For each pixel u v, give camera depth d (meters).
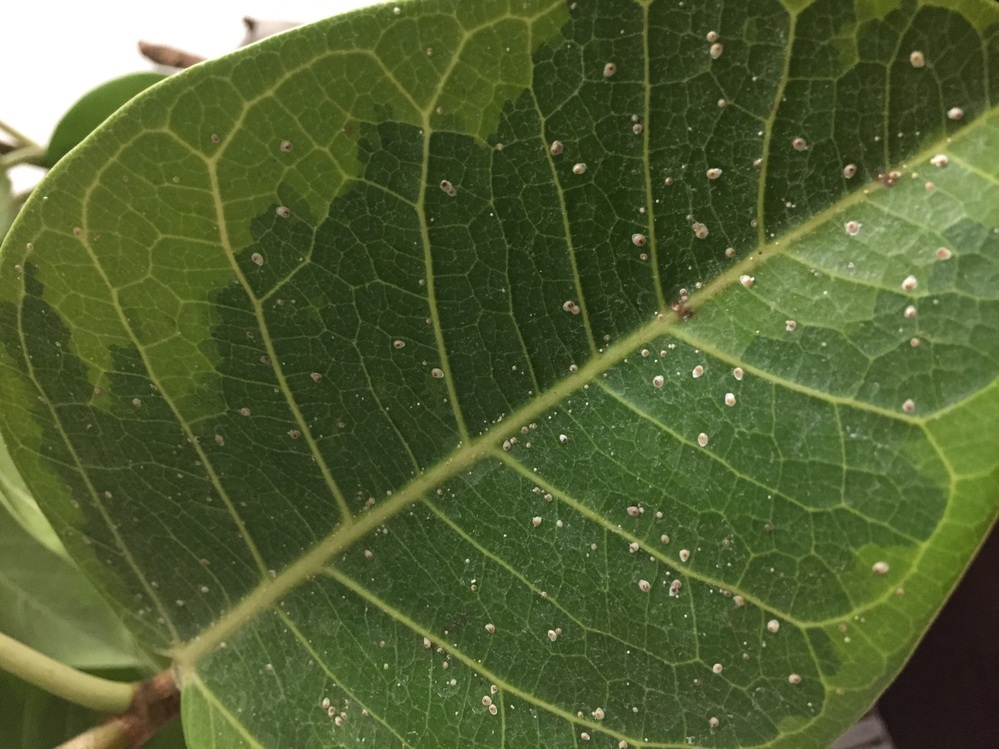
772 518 0.09
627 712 0.10
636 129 0.08
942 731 0.18
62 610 0.14
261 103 0.08
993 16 0.08
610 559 0.10
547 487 0.10
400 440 0.10
